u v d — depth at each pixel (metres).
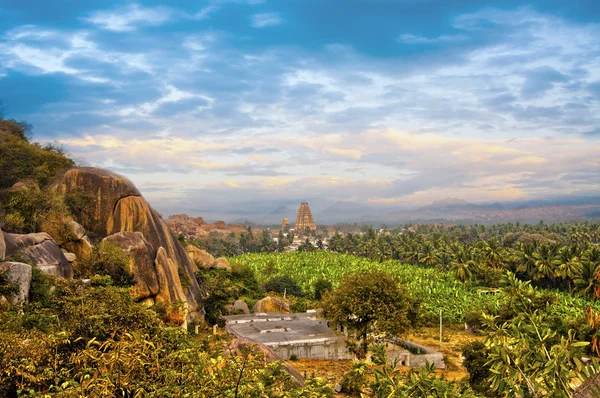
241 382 11.22
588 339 33.50
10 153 47.09
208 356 12.66
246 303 64.75
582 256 89.25
